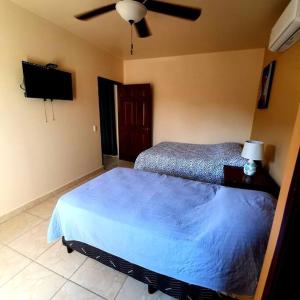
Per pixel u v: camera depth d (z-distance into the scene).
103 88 4.95
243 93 3.61
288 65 1.93
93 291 1.38
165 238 1.15
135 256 1.25
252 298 1.02
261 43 3.12
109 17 2.34
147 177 2.03
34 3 2.07
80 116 3.23
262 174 2.25
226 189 1.69
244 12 2.15
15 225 2.11
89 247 1.54
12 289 1.38
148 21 2.38
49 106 2.64
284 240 0.60
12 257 1.67
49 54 2.53
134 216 1.31
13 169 2.25
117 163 4.56
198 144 3.84
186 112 4.10
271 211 1.27
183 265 1.10
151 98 4.24
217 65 3.68
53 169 2.82
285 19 1.57
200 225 1.21
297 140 0.62
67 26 2.62
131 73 4.40
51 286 1.41
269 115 2.47
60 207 1.53
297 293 0.62
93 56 3.36
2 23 1.97
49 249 1.77
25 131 2.35
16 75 2.16
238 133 3.79
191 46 3.34
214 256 1.04
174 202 1.49
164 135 4.41
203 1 1.95
